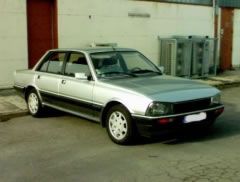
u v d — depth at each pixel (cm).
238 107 972
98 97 693
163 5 1494
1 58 1145
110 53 770
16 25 1161
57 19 1234
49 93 820
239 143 658
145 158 588
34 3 1202
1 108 928
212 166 548
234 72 1692
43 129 775
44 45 1235
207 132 728
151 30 1469
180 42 1407
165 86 670
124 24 1388
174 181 497
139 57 801
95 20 1313
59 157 604
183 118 629
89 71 730
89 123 812
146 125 615
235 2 1781
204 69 1492
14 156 614
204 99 662
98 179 513
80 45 1291
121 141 651
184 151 617
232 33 1794
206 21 1666
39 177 525
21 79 910
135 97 632
